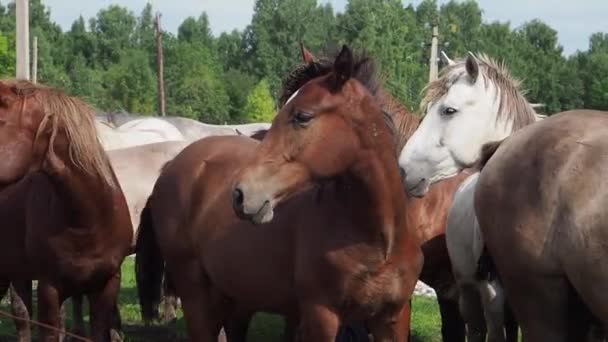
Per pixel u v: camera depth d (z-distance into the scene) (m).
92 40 55.03
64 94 5.39
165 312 8.06
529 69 43.41
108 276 5.70
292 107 4.18
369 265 4.32
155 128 10.30
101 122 9.43
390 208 4.29
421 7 47.59
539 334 4.20
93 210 5.47
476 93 5.56
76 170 5.36
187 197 5.57
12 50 34.25
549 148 4.05
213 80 49.34
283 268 4.69
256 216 4.09
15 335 7.84
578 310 4.18
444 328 6.61
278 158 4.14
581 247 3.83
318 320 4.42
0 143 5.11
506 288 4.36
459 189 5.95
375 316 4.49
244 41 57.59
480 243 5.46
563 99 43.34
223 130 11.52
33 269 5.70
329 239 4.36
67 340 7.14
